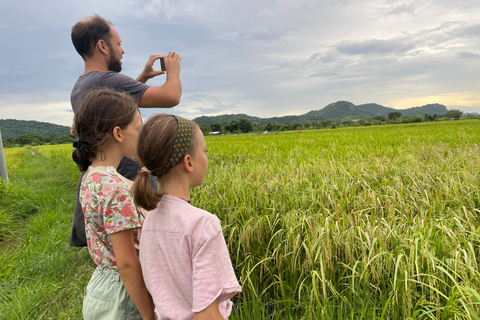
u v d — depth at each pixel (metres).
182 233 1.01
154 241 1.07
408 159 5.18
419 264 1.87
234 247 2.79
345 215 2.69
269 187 3.58
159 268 1.05
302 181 3.70
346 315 1.90
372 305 1.90
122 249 1.20
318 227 2.27
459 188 3.22
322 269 1.80
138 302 1.22
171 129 1.02
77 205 1.97
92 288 1.33
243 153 9.81
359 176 4.02
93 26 2.20
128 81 2.13
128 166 2.19
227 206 3.24
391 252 2.08
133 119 1.36
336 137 17.91
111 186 1.23
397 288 1.76
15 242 4.70
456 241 1.94
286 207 3.09
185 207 1.06
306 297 2.08
